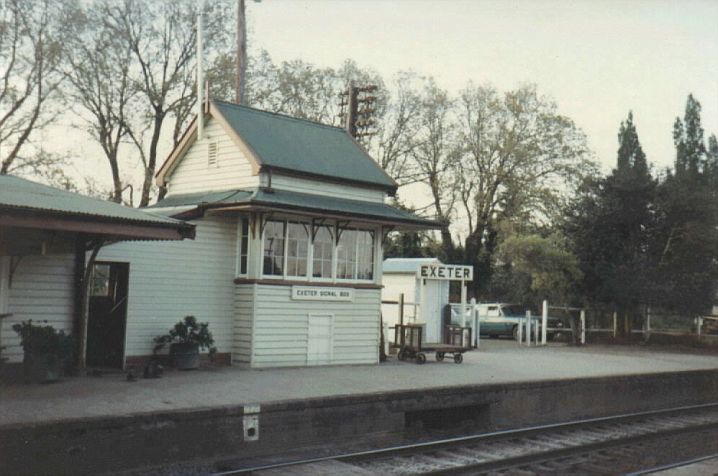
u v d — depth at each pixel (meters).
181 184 20.61
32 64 32.47
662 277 32.59
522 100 45.06
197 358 17.03
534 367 20.45
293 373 17.02
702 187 36.16
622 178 33.72
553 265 32.28
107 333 16.77
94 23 33.41
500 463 11.98
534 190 43.91
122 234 13.46
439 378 16.89
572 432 15.21
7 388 13.24
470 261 46.03
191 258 17.72
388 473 11.03
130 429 10.59
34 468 9.63
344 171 20.38
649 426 16.33
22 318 14.91
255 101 38.12
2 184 14.38
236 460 11.70
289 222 18.77
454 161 45.34
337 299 19.55
